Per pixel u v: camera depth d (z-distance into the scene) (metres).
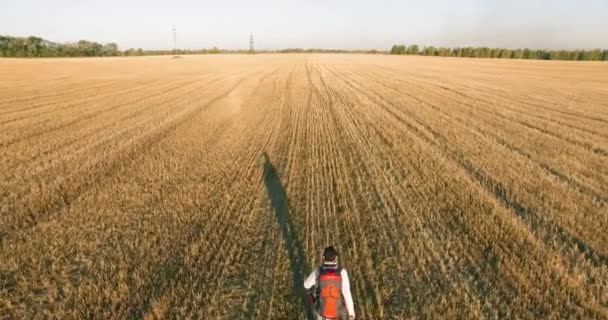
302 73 49.06
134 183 9.66
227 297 5.41
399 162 11.34
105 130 15.83
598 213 7.65
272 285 5.66
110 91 29.62
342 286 3.97
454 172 10.24
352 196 8.83
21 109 20.88
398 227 7.30
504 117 18.38
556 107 21.41
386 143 13.64
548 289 5.32
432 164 11.02
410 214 7.82
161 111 20.53
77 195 8.91
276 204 8.48
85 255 6.39
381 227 7.30
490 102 23.33
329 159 11.84
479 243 6.63
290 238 6.98
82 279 5.74
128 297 5.33
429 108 21.11
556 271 5.64
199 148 13.16
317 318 4.12
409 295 5.37
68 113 19.77
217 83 36.59
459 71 53.22
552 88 31.78
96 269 6.00
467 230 7.10
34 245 6.68
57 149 12.88
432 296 5.34
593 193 8.85
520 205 8.09
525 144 13.23
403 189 9.19
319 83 36.34
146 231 7.19
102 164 11.20
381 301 5.25
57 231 7.16
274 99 26.11
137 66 63.72
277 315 5.06
